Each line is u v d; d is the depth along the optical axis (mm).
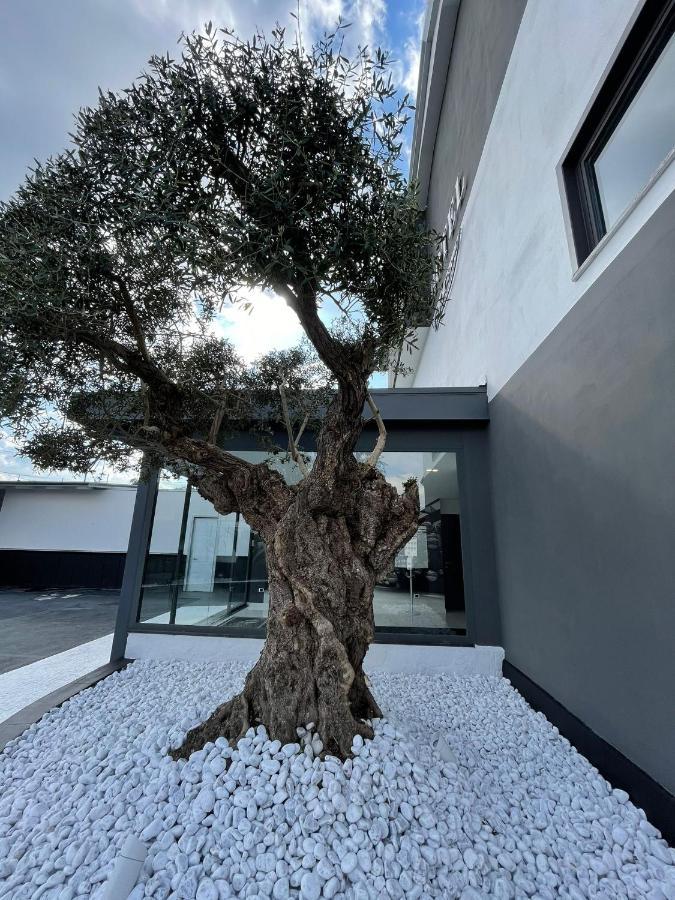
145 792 1995
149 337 3061
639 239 2191
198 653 4559
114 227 2014
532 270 3623
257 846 1634
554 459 3180
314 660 2281
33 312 2021
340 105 1911
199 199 1858
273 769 1964
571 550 2914
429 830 1721
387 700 3488
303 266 1897
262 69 1848
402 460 4863
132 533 4863
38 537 12867
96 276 2219
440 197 8109
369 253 1992
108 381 2977
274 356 3850
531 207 3656
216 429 3299
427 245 2332
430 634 4473
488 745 2797
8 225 2070
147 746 2408
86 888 1512
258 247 1763
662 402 2012
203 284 2031
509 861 1702
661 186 2037
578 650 2818
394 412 4797
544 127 3412
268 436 4434
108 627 7320
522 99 3900
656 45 2215
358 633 2416
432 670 4309
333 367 2242
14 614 8602
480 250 5246
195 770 2045
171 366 3326
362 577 2467
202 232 1812
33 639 6426
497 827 1911
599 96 2562
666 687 1995
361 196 1929
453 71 6953
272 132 1885
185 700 3371
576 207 2967
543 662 3373
